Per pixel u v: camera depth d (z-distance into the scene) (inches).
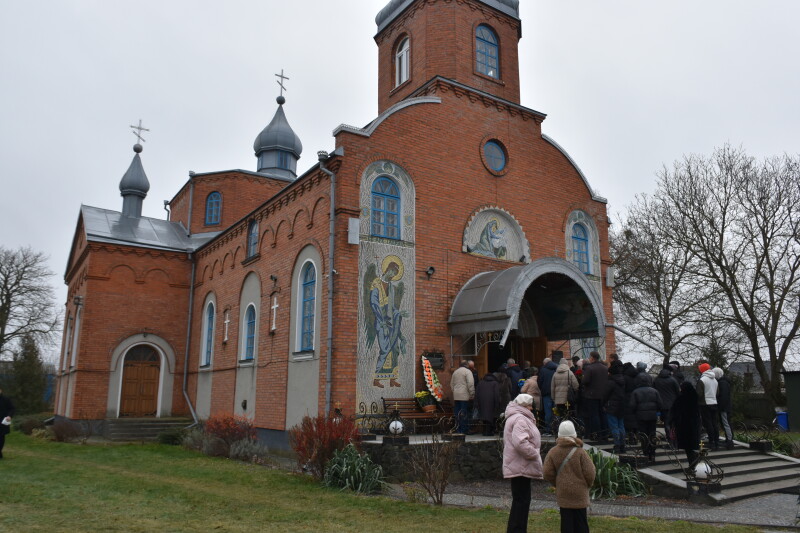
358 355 585.3
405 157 650.8
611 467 451.8
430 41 754.2
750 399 1024.2
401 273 626.5
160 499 405.1
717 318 1043.3
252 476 507.5
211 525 328.8
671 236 1072.2
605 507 406.9
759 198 1016.9
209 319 962.1
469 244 683.4
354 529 322.3
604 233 823.7
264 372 723.4
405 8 796.0
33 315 1581.0
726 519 369.4
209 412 892.0
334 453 473.4
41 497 402.6
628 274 1194.0
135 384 987.3
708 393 577.3
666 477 445.7
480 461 510.3
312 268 649.6
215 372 888.9
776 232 1016.2
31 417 1114.1
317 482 474.0
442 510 372.8
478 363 648.4
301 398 625.6
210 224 1218.0
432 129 678.5
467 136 708.0
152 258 1023.0
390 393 595.8
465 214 686.5
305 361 626.2
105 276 981.2
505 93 780.0
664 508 403.9
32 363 1494.8
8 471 528.1
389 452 473.4
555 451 273.4
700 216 1053.2
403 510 372.2
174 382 1005.8
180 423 928.9
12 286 1567.4
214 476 507.8
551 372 556.4
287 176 1354.6
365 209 615.8
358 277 597.9
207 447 661.9
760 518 374.6
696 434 470.6
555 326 698.2
